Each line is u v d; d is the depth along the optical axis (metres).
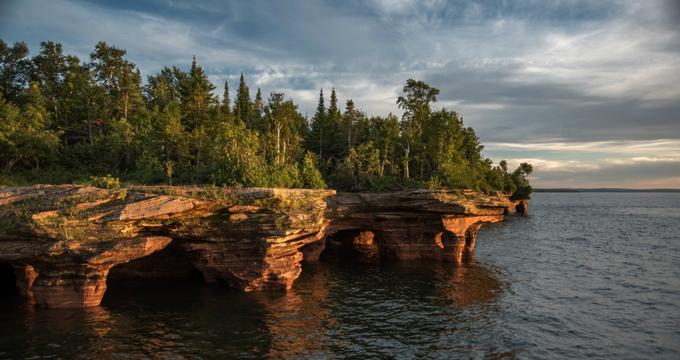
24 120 53.62
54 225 26.42
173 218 30.30
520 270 43.84
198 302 30.11
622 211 153.88
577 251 56.62
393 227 48.97
